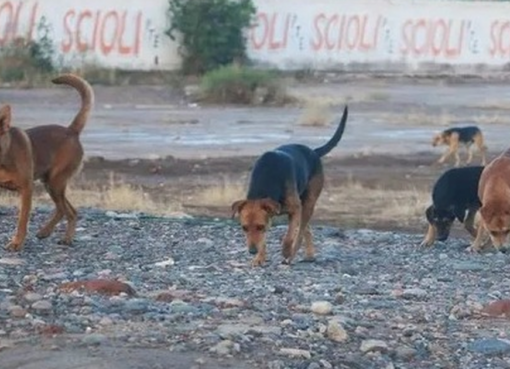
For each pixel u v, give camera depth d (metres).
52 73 53.34
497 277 13.73
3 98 45.53
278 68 58.84
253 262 13.86
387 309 11.02
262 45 58.72
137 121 38.81
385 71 60.19
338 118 40.62
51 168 14.65
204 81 47.38
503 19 62.00
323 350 8.96
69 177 14.85
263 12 58.66
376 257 15.24
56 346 8.69
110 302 10.31
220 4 57.22
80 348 8.65
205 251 14.86
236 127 37.62
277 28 58.91
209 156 29.97
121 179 26.08
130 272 12.92
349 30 59.91
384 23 60.28
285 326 9.67
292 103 46.34
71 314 9.81
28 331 9.20
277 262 14.21
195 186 25.27
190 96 47.34
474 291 12.47
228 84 46.53
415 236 18.09
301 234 14.51
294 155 14.28
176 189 24.78
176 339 8.98
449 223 17.34
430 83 57.09
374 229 20.44
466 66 61.50
